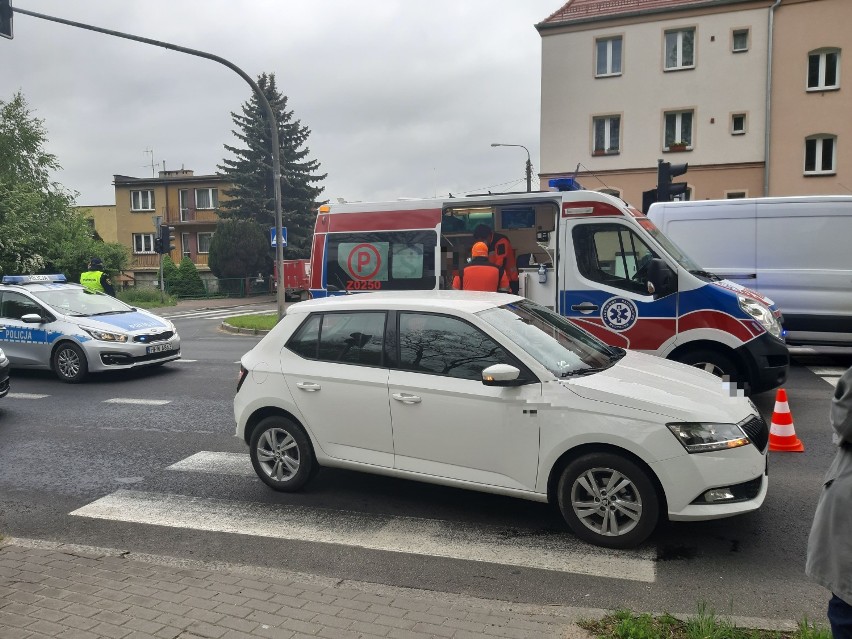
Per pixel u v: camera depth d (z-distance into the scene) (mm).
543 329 5121
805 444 6551
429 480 4902
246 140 44750
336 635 3258
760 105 26531
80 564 4180
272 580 3916
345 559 4414
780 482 5543
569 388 4422
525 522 4902
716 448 4113
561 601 3773
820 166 26422
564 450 4406
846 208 10219
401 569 4242
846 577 2135
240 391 5734
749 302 7594
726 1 26375
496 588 3947
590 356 5062
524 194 8578
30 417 8695
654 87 27672
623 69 27953
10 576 4000
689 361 7742
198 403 9289
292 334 5551
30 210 30953
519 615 3453
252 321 20922
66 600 3666
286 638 3236
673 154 27672
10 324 11320
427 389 4824
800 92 26172
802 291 10406
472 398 4660
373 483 5855
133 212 48906
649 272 7590
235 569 4297
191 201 48094
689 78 27234
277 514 5230
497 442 4605
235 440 7406
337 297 5742
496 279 8539
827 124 26016
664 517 4500
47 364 11078
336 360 5301
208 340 17516
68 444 7391
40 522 5211
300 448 5492
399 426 4961
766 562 4180
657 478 4219
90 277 16078
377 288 9562
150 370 12188
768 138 26438
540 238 8602
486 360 4723
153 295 35062
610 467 4316
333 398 5234
